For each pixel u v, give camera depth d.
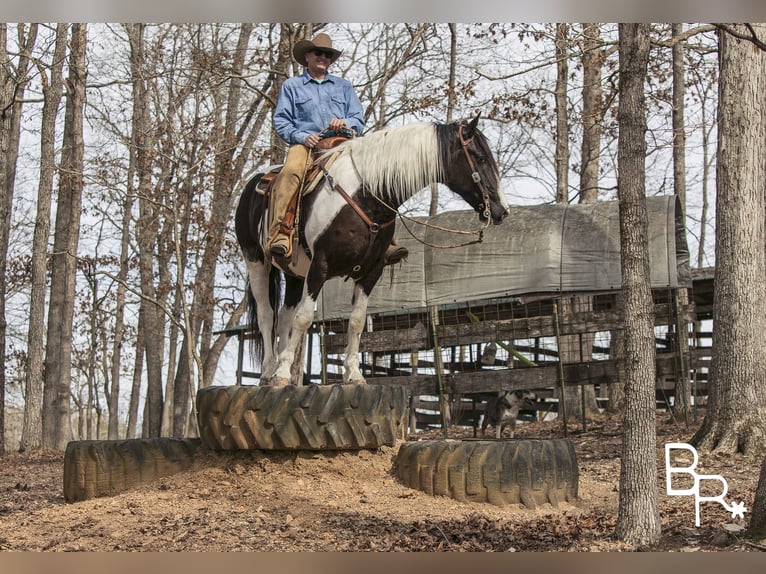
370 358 21.08
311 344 21.14
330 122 9.68
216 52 21.86
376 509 8.42
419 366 20.45
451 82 23.03
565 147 22.86
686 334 17.28
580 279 17.45
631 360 7.43
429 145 8.98
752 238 13.40
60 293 25.05
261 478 9.02
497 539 7.52
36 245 23.02
